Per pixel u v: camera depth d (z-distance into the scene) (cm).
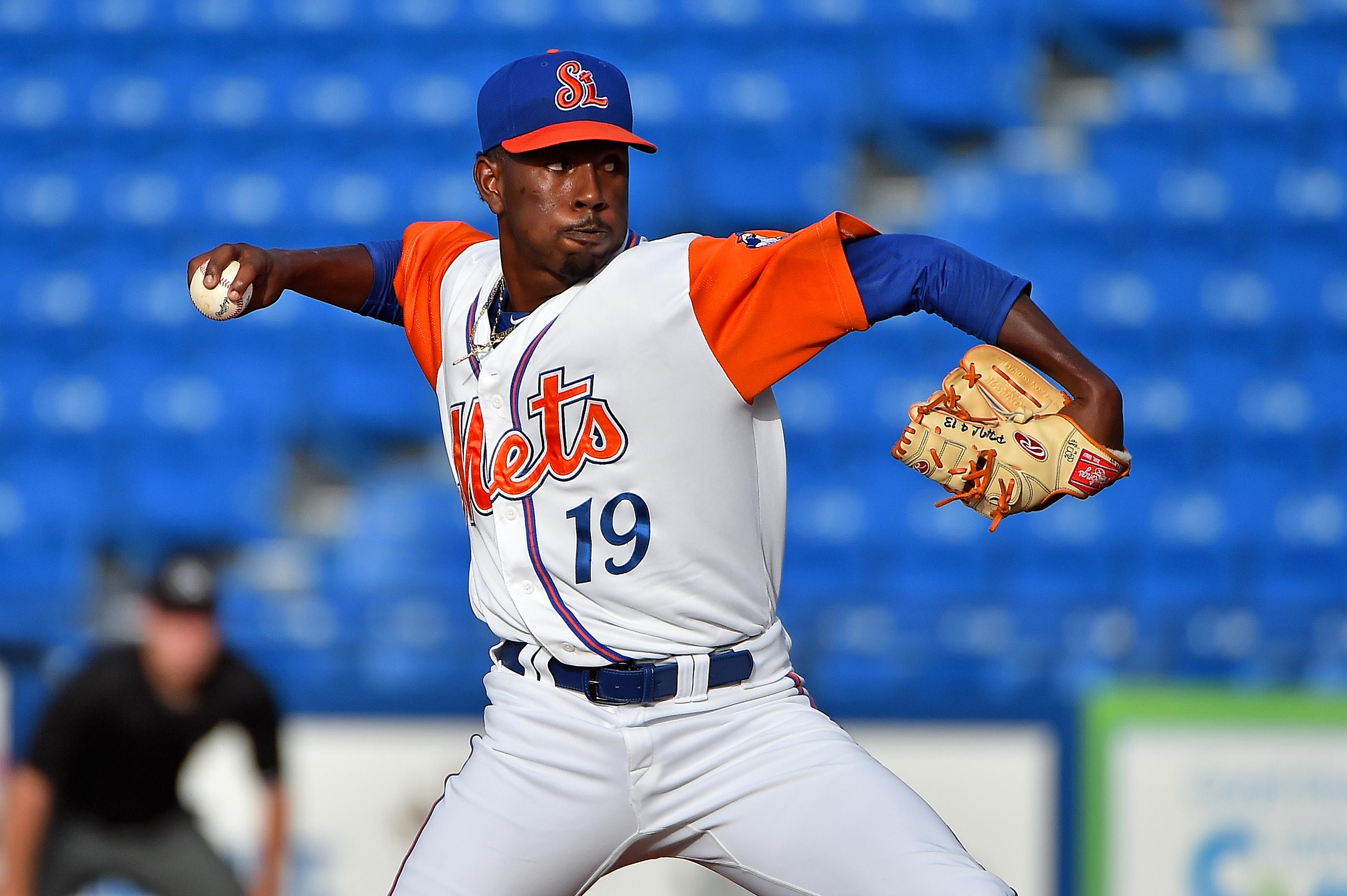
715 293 808
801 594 2709
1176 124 3847
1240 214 3616
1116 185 3719
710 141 3825
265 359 3397
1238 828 1895
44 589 2159
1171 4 4075
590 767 866
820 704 1966
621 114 844
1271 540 2947
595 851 885
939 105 3900
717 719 867
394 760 1995
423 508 3162
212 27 4250
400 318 997
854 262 799
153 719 1722
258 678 1792
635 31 4144
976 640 2033
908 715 1950
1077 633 2006
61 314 3547
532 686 893
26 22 4284
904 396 3250
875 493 3062
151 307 3547
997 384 797
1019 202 3703
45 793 1705
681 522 848
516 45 4150
